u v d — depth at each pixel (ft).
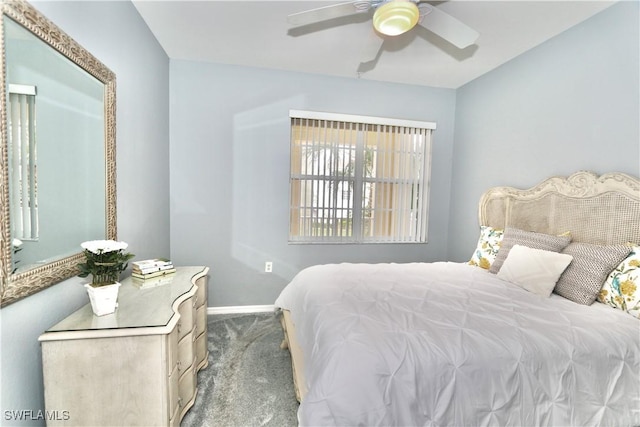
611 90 6.12
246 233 9.87
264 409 5.44
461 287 6.10
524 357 3.80
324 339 4.17
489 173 9.50
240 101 9.52
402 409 3.43
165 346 4.05
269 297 10.17
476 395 3.61
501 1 6.01
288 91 9.81
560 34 7.18
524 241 6.98
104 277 4.38
